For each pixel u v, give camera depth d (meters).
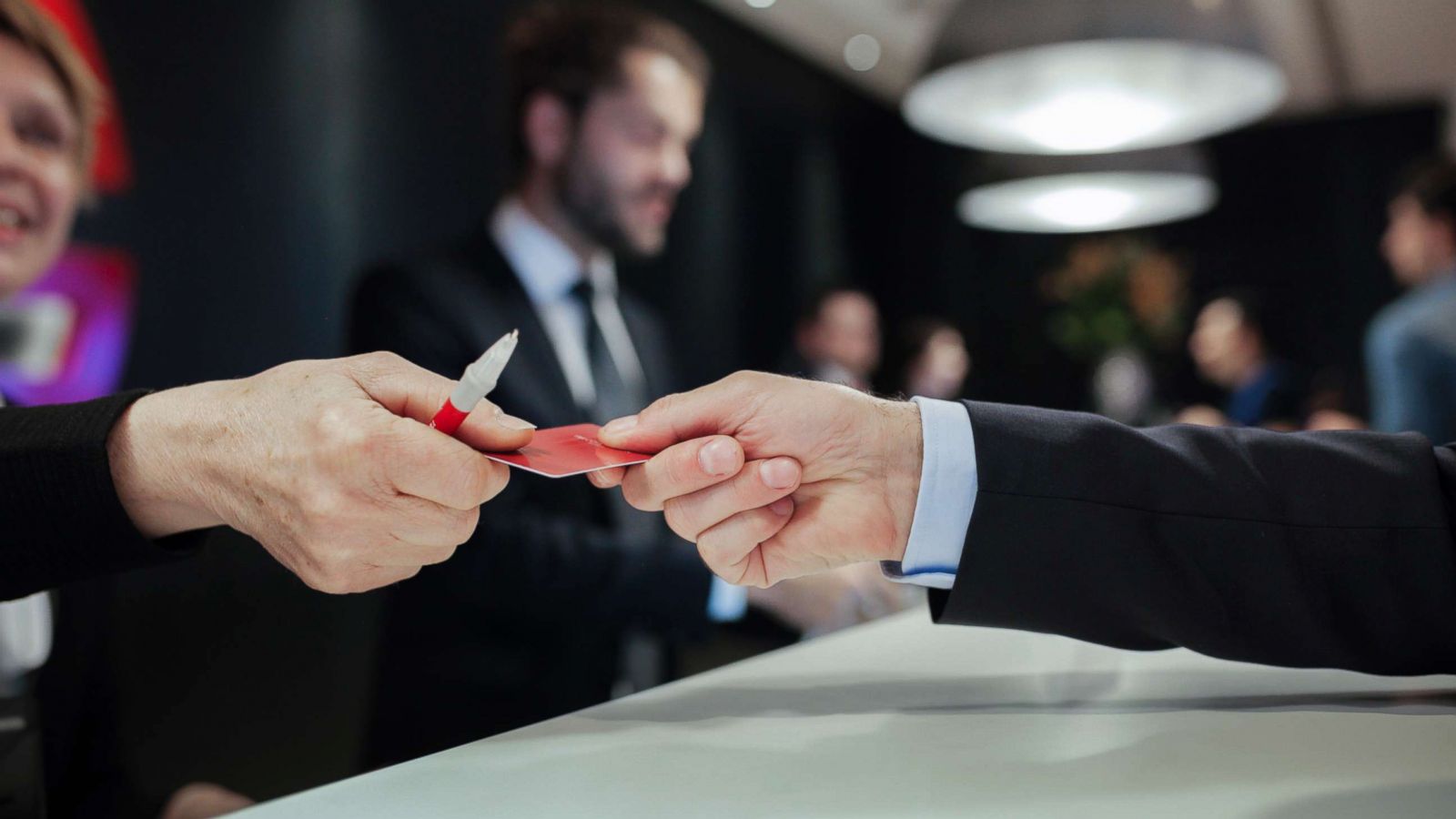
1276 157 5.77
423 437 0.53
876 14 3.88
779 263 4.23
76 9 1.67
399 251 2.19
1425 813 0.38
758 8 3.72
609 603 1.75
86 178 1.68
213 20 1.89
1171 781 0.42
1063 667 0.65
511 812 0.41
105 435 0.58
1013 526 0.55
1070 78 1.53
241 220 1.93
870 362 4.30
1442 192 2.79
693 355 3.54
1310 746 0.47
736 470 0.61
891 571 0.66
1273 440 0.59
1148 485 0.56
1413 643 0.54
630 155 2.50
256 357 1.96
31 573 0.61
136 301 1.77
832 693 0.60
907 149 5.41
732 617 1.83
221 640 1.80
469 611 1.82
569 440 0.64
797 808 0.40
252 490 0.56
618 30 2.50
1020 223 2.88
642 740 0.51
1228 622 0.55
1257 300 5.78
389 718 1.93
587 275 2.33
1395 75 5.03
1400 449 0.58
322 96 2.07
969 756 0.46
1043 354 6.01
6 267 1.56
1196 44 1.20
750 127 4.00
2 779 0.69
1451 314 2.53
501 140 2.32
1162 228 5.95
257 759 1.84
